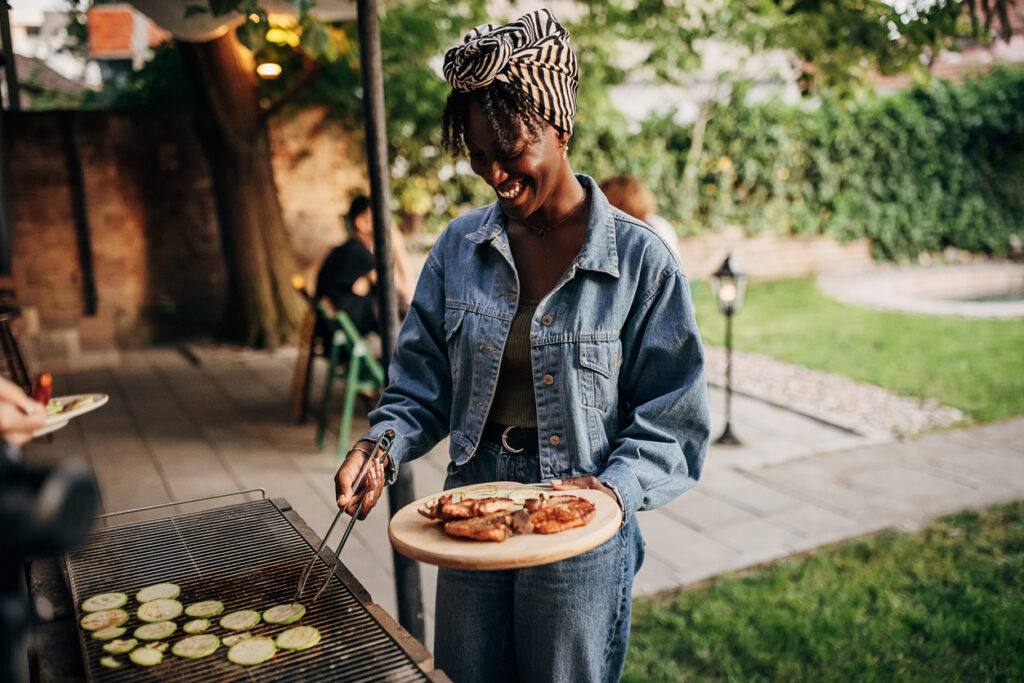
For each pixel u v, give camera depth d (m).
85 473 0.82
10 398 0.99
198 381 6.97
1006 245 14.02
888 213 13.18
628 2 8.93
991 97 13.29
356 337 5.01
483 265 1.81
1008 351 7.88
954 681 2.80
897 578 3.53
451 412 1.88
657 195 11.59
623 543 1.73
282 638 1.45
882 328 9.15
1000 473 4.83
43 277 8.14
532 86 1.53
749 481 4.76
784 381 7.05
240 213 8.09
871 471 4.90
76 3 5.94
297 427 5.64
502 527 1.42
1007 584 3.48
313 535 1.87
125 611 1.55
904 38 4.22
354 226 5.60
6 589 0.87
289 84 8.13
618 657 1.81
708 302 11.00
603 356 1.70
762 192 12.41
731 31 9.66
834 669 2.89
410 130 8.59
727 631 3.13
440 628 1.85
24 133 7.89
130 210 8.35
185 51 7.63
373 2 2.34
